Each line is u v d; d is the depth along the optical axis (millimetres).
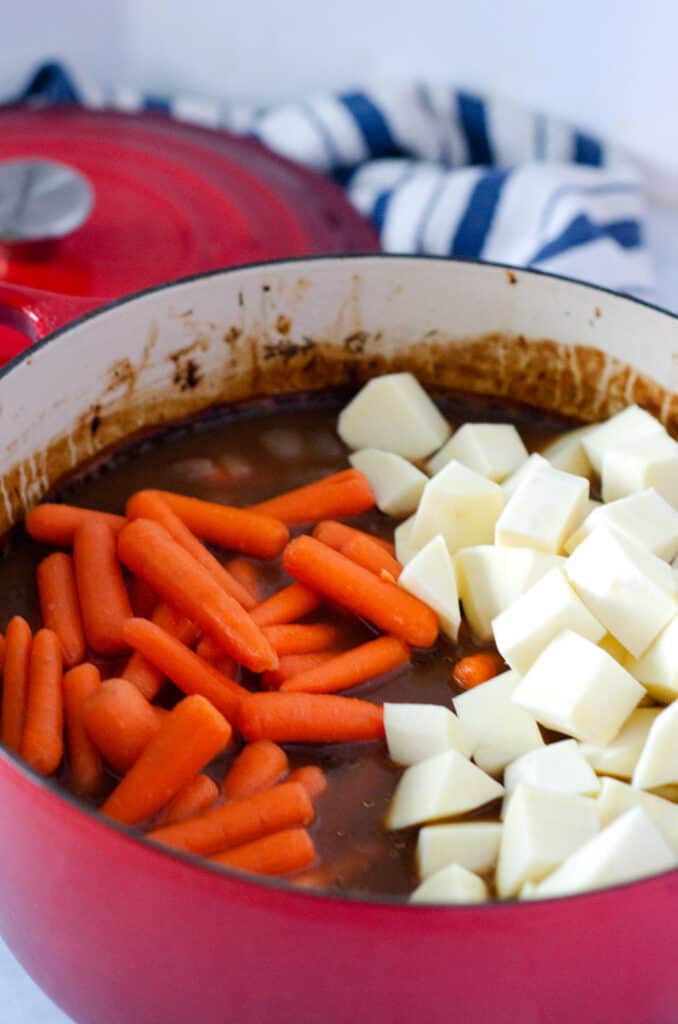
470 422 733
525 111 936
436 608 628
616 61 911
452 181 890
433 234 881
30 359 625
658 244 927
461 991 492
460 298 703
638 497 641
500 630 609
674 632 595
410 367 729
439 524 653
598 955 490
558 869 532
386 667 617
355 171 943
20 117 864
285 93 981
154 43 967
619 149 944
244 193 820
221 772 579
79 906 507
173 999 517
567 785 566
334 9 942
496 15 919
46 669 586
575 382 718
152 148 844
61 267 758
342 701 591
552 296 694
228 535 653
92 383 661
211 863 472
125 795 553
